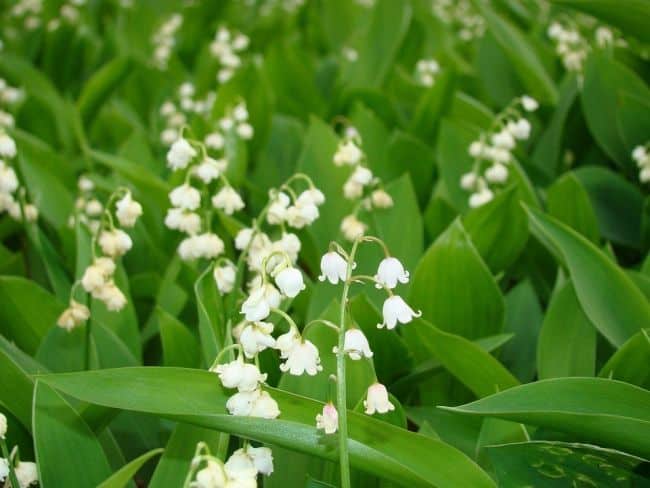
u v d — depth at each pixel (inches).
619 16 17.5
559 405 11.3
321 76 31.3
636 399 11.4
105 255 16.4
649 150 20.2
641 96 21.8
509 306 17.1
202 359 14.9
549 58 28.3
